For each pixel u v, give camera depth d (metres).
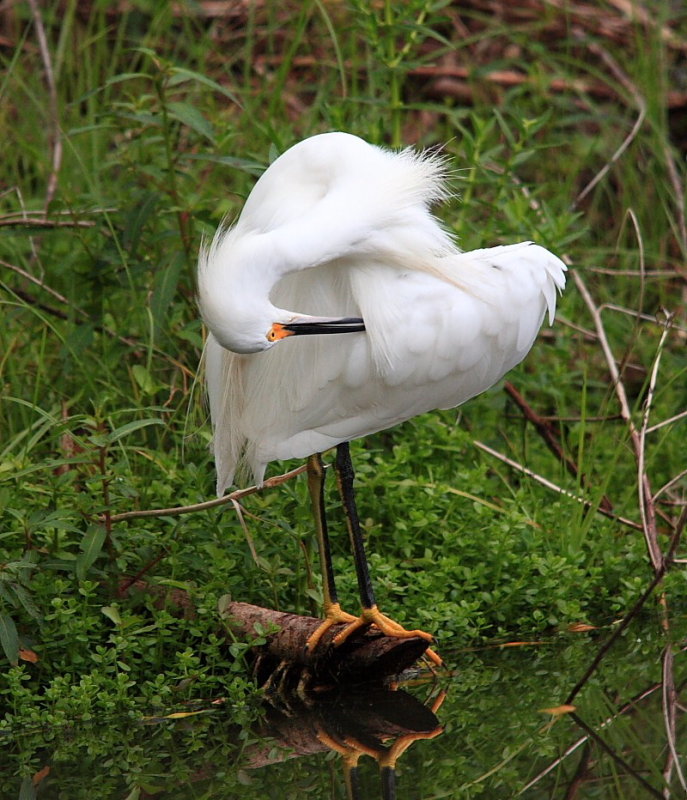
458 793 6.45
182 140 12.15
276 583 7.88
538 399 11.16
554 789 6.49
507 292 7.29
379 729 7.19
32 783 6.48
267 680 7.58
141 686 7.25
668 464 10.60
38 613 7.31
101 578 7.79
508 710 7.39
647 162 14.13
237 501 7.86
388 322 6.93
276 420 7.36
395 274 7.03
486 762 6.79
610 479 9.95
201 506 7.59
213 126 11.18
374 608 7.58
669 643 8.27
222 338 6.47
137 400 9.35
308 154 7.24
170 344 9.94
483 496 9.27
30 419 9.17
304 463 8.53
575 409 11.34
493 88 15.09
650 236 13.53
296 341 7.16
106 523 7.53
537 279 7.48
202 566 7.69
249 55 13.03
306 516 7.97
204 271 6.50
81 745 6.87
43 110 12.61
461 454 9.91
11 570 7.21
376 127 10.64
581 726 7.21
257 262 6.40
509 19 15.81
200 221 9.49
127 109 9.88
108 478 7.46
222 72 13.73
